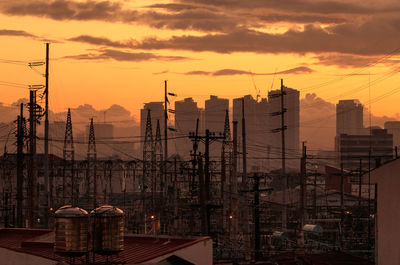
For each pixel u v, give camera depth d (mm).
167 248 40844
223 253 106125
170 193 125000
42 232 49875
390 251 46781
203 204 74625
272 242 139000
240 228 117250
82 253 34312
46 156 124250
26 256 38156
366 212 143000
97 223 34500
